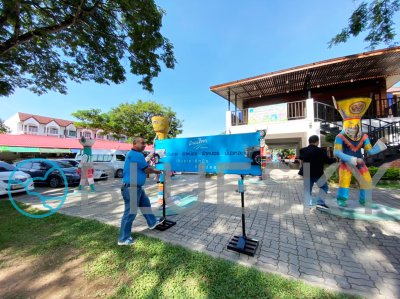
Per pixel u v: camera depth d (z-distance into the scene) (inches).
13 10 184.2
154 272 93.7
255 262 100.8
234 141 123.1
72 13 210.1
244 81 490.6
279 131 445.4
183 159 150.2
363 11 226.2
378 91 490.6
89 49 256.7
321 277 89.0
